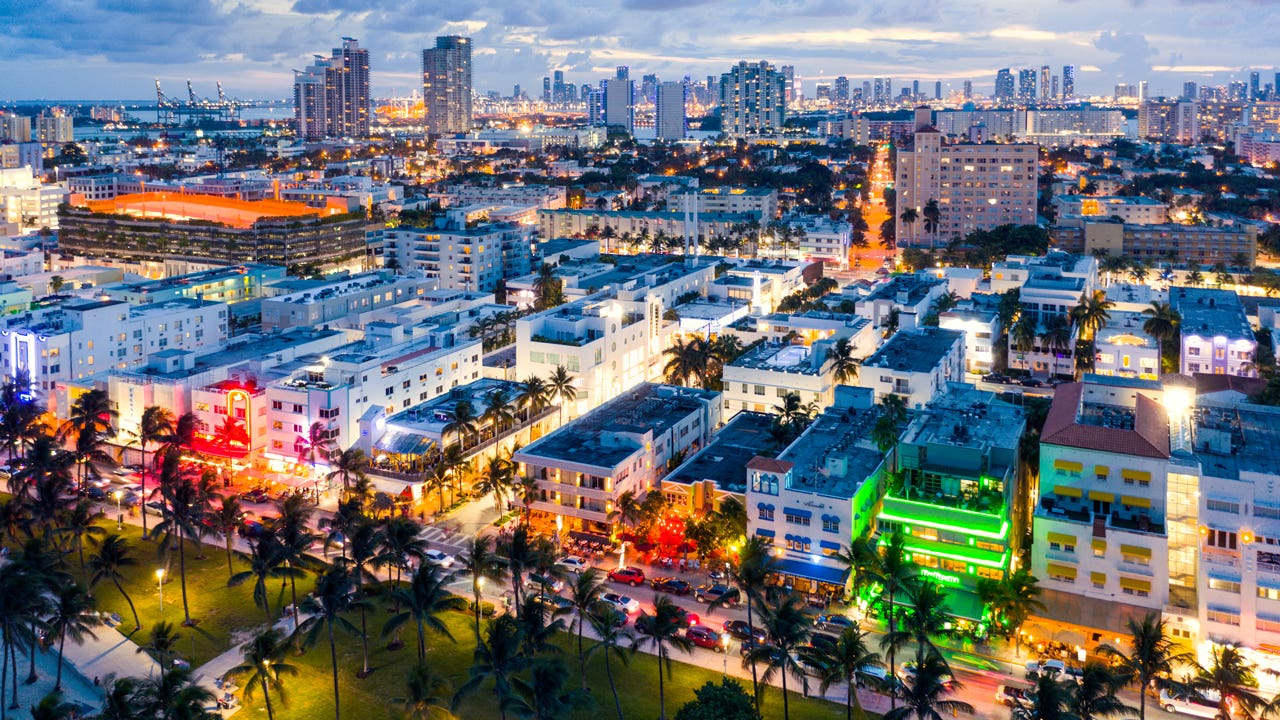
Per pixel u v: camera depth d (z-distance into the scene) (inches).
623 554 6274.6
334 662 4547.2
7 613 4579.2
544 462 6574.8
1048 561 5300.2
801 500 5738.2
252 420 7623.0
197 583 6048.2
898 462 5807.1
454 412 7751.0
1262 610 4662.9
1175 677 4790.8
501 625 4525.1
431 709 4564.5
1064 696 3927.2
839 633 5251.0
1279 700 4148.6
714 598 5713.6
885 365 7844.5
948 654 5113.2
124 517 7007.9
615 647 4532.5
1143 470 5265.8
